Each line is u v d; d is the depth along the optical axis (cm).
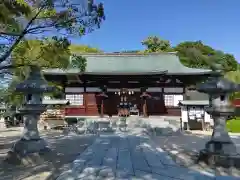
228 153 779
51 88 905
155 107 2336
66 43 754
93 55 2808
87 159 859
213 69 865
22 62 767
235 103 2983
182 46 3731
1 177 659
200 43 3472
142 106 2361
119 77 2245
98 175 658
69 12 693
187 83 2395
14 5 585
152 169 724
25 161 803
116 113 2378
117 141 1306
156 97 2345
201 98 2381
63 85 2389
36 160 820
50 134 1734
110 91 2397
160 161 830
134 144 1205
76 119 2236
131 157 895
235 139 1482
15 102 1739
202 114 2030
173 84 2339
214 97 845
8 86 1282
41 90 865
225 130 820
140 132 1723
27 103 873
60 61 787
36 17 683
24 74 884
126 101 2403
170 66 2508
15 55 760
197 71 2208
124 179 623
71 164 793
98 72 2138
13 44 705
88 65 2631
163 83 2345
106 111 2381
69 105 2375
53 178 648
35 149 841
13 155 824
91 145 1180
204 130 1991
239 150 1104
